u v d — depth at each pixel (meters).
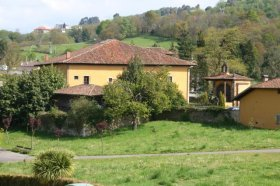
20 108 62.47
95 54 70.75
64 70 69.19
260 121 54.91
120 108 54.44
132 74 57.62
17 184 23.33
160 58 72.94
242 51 114.00
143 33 178.38
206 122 57.47
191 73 100.25
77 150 44.06
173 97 59.16
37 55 174.00
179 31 150.88
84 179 25.62
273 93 53.97
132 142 47.69
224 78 76.88
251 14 162.12
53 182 21.88
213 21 167.50
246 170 26.42
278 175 24.52
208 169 26.73
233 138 45.75
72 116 56.44
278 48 118.62
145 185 23.44
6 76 68.06
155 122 57.97
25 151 44.88
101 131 54.88
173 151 40.50
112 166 31.11
